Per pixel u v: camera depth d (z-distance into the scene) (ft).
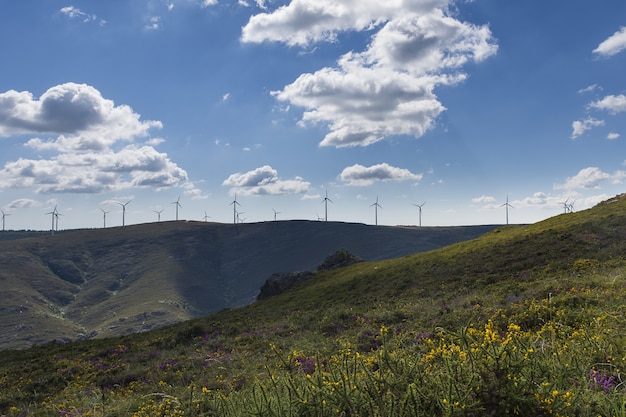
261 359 66.18
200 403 21.38
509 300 71.97
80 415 48.91
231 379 54.44
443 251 189.26
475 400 14.44
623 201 177.78
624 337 26.61
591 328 34.32
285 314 137.80
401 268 175.83
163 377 67.92
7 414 62.23
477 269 136.36
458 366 15.61
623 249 115.55
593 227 143.23
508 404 14.19
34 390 76.64
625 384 17.97
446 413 13.48
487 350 15.99
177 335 113.19
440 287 127.85
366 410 14.65
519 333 25.48
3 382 85.56
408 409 14.34
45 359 108.17
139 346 108.88
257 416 15.57
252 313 158.81
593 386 17.70
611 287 60.75
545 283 86.58
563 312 44.73
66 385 77.51
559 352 23.21
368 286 160.97
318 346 70.59
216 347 91.91
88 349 119.14
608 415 14.64
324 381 16.39
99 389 66.49
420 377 15.79
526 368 16.06
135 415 38.09
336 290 173.17
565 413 14.46
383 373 16.31
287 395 16.40
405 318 83.51
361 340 66.13
